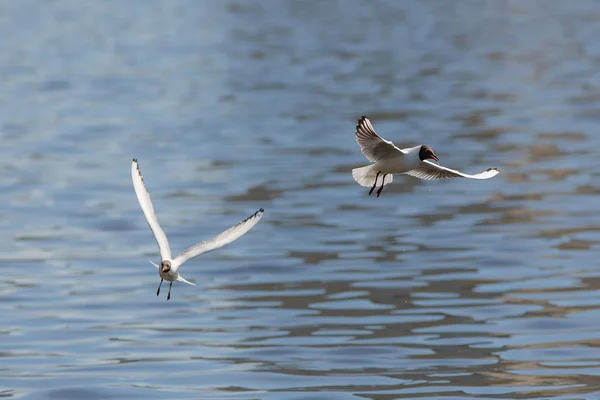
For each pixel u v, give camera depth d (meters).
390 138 33.94
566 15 77.81
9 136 36.06
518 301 17.48
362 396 13.66
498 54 57.53
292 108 41.16
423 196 25.64
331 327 16.45
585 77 47.81
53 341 16.02
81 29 73.25
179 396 13.78
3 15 82.38
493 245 20.92
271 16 81.44
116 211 24.78
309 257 20.52
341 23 75.75
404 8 85.94
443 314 16.95
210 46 63.56
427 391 13.81
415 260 20.08
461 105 40.59
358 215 23.88
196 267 20.06
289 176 28.41
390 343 15.66
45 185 27.84
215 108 41.75
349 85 47.38
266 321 16.81
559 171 27.92
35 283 19.06
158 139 34.94
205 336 16.16
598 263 19.52
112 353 15.46
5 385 14.23
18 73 53.28
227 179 28.16
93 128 37.47
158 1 94.06
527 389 13.80
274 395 13.77
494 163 29.28
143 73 53.06
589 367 14.54
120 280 19.28
